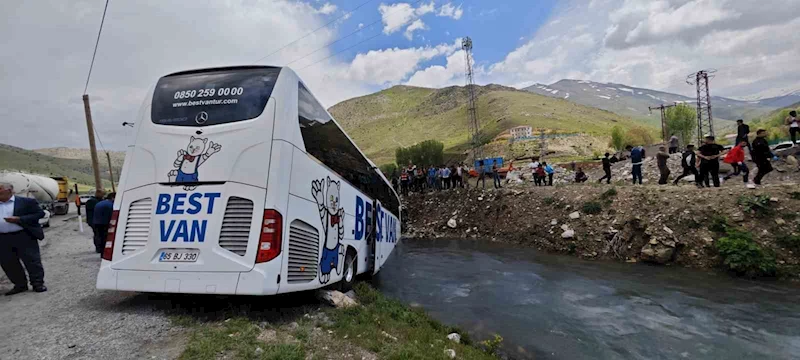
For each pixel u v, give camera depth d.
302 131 6.96
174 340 5.04
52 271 10.19
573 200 19.81
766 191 13.97
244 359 4.54
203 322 5.77
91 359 4.45
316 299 7.59
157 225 5.98
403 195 33.09
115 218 6.19
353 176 10.04
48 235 19.81
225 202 5.91
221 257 5.75
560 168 38.97
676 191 16.20
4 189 7.40
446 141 197.50
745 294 10.75
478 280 13.69
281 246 5.95
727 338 8.12
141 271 5.90
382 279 14.10
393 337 6.27
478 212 25.00
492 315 9.80
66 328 5.43
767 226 13.08
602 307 10.30
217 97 6.43
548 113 197.50
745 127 17.27
